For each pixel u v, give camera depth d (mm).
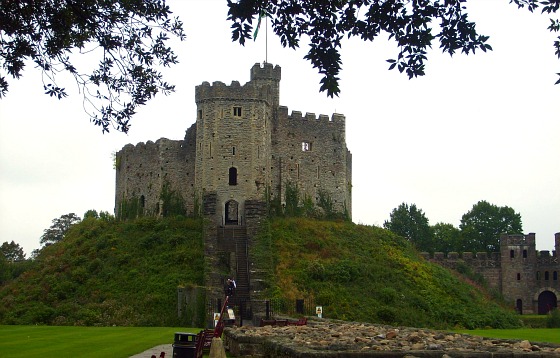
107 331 44375
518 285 93188
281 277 60250
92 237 70438
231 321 39250
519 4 19203
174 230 69250
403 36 19281
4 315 56156
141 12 20266
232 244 65875
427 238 121125
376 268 64625
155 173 77875
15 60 19469
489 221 115188
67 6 19375
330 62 19469
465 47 19234
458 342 20609
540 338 38156
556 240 93562
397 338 22094
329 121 81562
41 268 65750
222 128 73812
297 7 18938
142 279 60312
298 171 78688
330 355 16047
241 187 72875
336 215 79062
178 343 24328
